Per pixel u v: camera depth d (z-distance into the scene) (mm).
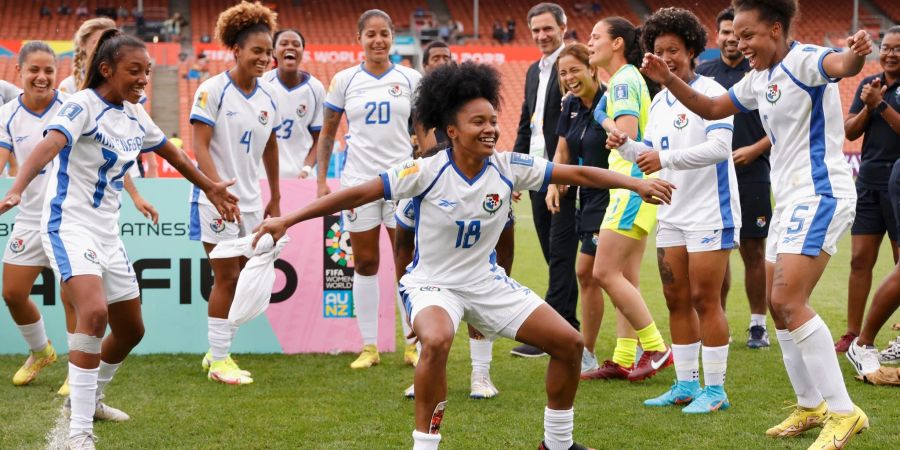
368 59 6379
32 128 5715
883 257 12133
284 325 6789
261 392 5434
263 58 5867
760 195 6562
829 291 9461
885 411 4812
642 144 4590
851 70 3826
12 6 35531
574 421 4688
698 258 4785
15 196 3928
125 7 36594
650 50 4891
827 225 4055
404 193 3832
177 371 6047
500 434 4484
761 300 6668
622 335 5809
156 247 6664
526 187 3932
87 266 4223
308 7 39500
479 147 3707
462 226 3818
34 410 4973
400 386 5605
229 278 5781
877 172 6328
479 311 3922
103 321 4160
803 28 38500
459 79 3707
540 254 12711
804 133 4125
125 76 4309
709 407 4855
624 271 5648
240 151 5934
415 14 38750
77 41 5898
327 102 6461
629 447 4219
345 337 6824
